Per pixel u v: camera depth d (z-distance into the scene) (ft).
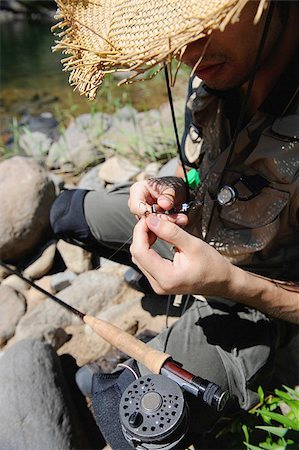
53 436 2.50
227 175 2.22
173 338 2.40
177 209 2.31
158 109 6.18
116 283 3.60
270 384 2.80
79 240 3.13
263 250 2.30
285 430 2.28
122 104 6.60
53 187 4.05
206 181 2.31
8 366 2.72
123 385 2.26
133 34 1.84
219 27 1.53
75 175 4.99
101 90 6.99
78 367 3.14
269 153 2.09
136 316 3.34
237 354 2.37
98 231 3.00
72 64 2.04
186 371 2.10
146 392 2.03
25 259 3.95
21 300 3.59
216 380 2.31
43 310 3.45
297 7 1.94
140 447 2.00
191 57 1.91
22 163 4.00
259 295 2.07
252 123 2.16
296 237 2.30
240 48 1.91
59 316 3.42
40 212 3.88
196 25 1.60
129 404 2.02
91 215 2.97
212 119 2.43
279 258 2.34
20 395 2.59
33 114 7.19
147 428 1.95
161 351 2.34
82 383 2.91
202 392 2.01
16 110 7.41
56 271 3.89
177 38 1.65
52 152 5.31
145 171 4.55
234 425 2.56
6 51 10.68
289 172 2.07
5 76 8.91
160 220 1.93
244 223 2.22
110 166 4.65
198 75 2.06
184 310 2.87
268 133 2.10
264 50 1.97
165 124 5.39
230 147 2.11
